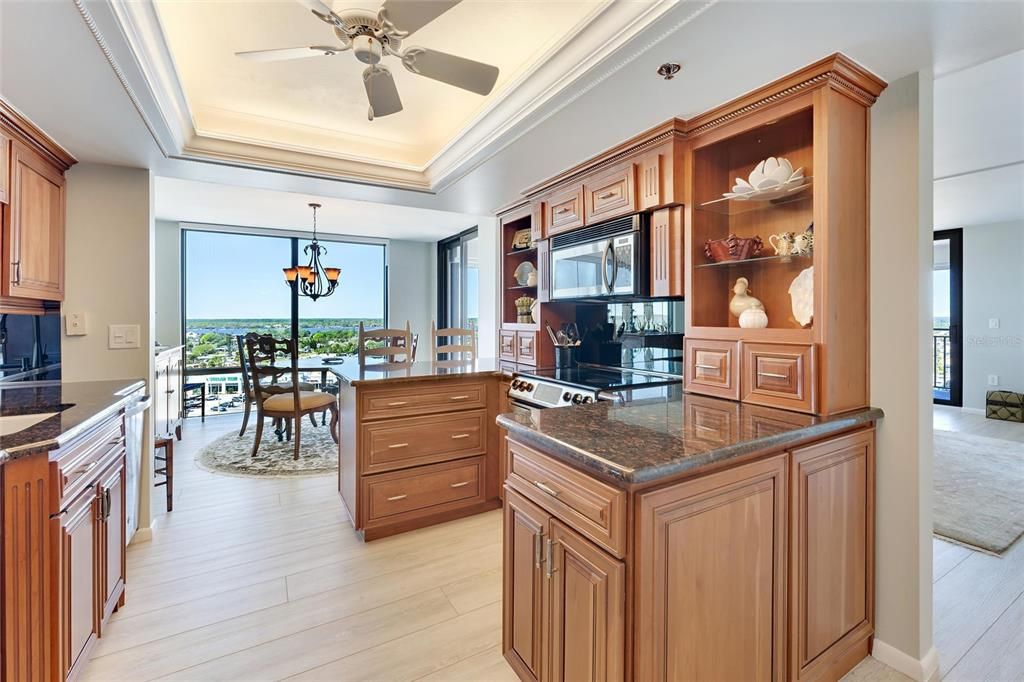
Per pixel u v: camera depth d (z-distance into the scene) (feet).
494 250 15.58
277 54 5.16
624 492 3.62
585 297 8.96
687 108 6.44
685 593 3.81
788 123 6.06
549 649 4.49
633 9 4.75
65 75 5.45
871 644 5.64
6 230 6.47
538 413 5.44
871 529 5.55
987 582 7.32
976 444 14.37
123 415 6.50
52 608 4.50
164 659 5.61
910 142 5.30
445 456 9.39
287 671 5.46
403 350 11.46
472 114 8.82
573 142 7.69
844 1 4.19
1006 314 18.22
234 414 19.80
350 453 9.11
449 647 5.87
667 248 7.18
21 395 6.48
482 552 8.26
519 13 5.98
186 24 6.14
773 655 4.48
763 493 4.36
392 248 23.17
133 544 8.45
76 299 8.17
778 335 5.66
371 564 7.84
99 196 8.32
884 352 5.52
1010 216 17.15
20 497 4.26
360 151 10.10
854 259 5.51
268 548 8.37
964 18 4.38
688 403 6.09
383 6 4.52
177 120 7.20
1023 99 7.80
